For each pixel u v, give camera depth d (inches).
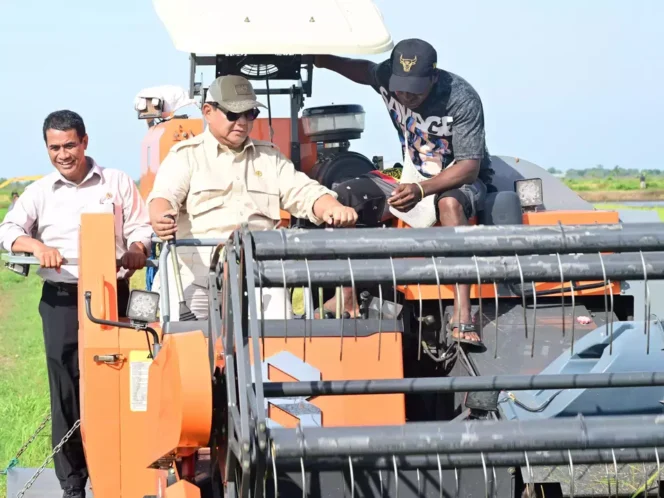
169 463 165.5
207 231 218.8
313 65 265.0
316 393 148.3
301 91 269.3
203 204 218.7
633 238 144.2
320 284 145.2
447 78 233.3
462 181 223.9
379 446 136.1
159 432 155.1
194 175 218.8
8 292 712.4
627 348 178.9
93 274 202.7
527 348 211.9
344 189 238.7
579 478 166.7
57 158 238.1
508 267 145.6
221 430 153.3
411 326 231.9
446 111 231.0
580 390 177.6
